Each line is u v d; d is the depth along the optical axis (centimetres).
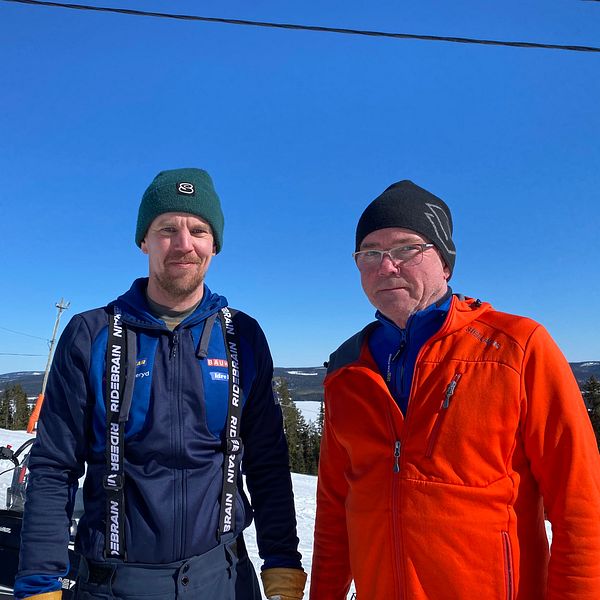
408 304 192
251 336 219
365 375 194
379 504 179
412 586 167
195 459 191
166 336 199
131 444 188
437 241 196
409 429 178
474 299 202
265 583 214
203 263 206
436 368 181
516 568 164
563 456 162
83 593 185
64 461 189
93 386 191
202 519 190
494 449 166
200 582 187
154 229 205
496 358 172
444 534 165
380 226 195
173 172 210
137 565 182
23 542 182
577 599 153
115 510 183
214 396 200
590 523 157
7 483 691
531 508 171
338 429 199
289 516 222
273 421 222
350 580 217
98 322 199
